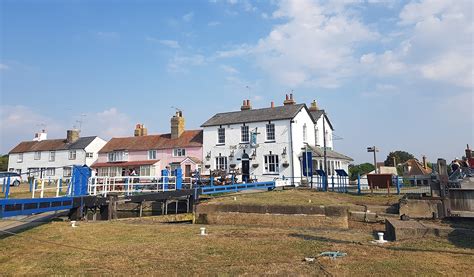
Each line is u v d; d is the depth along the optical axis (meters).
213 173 29.55
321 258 8.84
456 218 14.23
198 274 7.79
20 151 57.06
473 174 19.30
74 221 16.47
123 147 45.81
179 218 19.92
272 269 7.99
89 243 11.65
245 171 34.22
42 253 10.33
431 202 15.20
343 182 31.08
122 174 43.72
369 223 15.62
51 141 57.34
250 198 20.92
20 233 13.70
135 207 25.66
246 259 8.99
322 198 20.12
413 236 11.09
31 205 14.46
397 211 16.30
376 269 7.82
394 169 39.00
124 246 11.03
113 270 8.36
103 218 19.75
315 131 37.81
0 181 43.34
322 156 31.94
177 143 41.16
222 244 10.91
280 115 33.66
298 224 16.44
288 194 22.27
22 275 8.24
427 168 45.78
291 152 32.16
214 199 22.17
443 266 8.00
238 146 34.88
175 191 22.12
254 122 34.34
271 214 17.16
